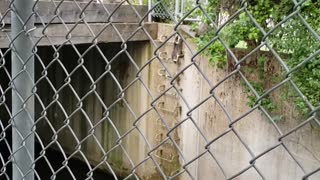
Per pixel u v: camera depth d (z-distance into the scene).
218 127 5.70
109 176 7.06
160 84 6.36
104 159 1.34
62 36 4.11
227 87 5.41
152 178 6.63
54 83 7.37
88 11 4.29
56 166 5.73
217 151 5.74
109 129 7.07
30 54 1.30
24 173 1.37
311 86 3.63
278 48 2.89
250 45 3.68
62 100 7.57
